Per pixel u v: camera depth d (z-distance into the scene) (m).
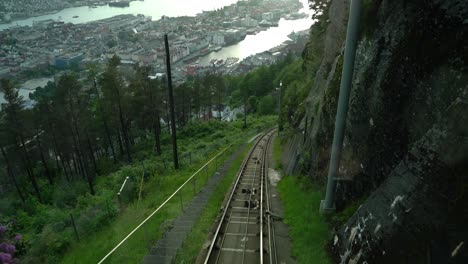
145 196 17.38
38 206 25.53
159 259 9.20
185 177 19.66
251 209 13.69
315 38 31.02
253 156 29.00
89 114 40.16
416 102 6.83
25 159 37.31
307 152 15.88
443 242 4.92
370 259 6.53
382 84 8.09
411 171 5.89
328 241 8.92
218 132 49.56
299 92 35.41
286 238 10.73
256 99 81.06
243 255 9.56
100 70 47.09
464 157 4.80
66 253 11.30
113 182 21.25
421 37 6.73
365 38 9.21
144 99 40.91
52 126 39.31
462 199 4.73
